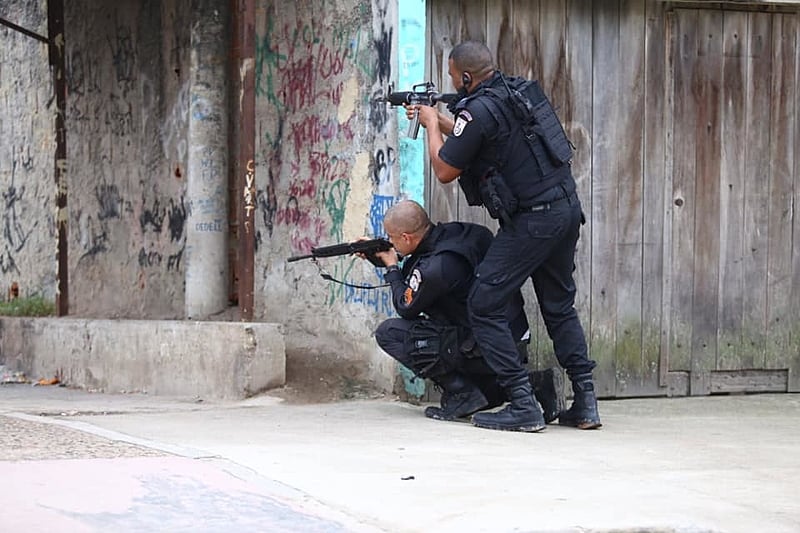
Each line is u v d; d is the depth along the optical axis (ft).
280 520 38.01
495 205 56.90
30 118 108.68
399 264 69.36
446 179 58.08
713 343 74.74
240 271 72.49
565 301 60.85
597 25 72.43
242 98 71.87
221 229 88.94
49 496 40.06
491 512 39.45
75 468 44.70
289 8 81.10
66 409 66.08
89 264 101.30
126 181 98.12
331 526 37.47
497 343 58.18
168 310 92.84
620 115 72.84
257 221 84.64
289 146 81.41
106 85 100.01
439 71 69.46
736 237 75.15
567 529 37.42
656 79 73.46
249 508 39.40
